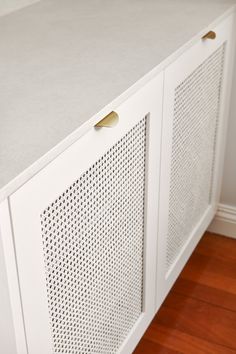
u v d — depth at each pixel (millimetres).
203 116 1798
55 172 1015
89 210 1198
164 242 1687
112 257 1373
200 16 1657
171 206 1699
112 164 1245
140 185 1431
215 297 1989
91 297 1312
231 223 2270
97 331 1388
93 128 1104
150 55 1366
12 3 1750
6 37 1542
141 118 1311
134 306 1586
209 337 1830
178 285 2045
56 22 1651
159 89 1365
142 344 1804
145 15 1689
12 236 938
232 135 2123
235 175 2191
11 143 991
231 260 2170
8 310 987
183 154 1691
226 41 1808
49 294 1123
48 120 1067
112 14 1712
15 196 917
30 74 1286
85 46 1445
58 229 1093
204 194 2041
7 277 950
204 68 1686
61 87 1208
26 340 1064
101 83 1219
